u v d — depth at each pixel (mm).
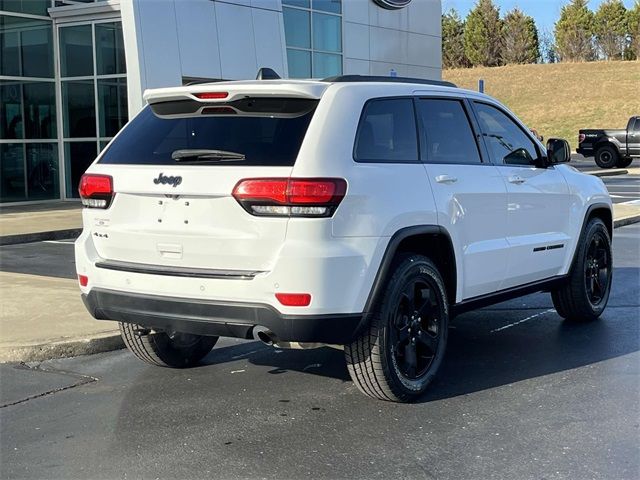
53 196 21234
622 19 81062
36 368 6051
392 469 4086
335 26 25719
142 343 5734
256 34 21281
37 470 4141
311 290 4418
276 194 4430
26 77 20344
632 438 4469
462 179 5520
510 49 82938
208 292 4617
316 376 5789
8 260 11711
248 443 4473
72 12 20156
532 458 4199
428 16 29891
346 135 4727
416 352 5152
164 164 4867
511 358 6223
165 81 18859
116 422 4855
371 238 4648
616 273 10109
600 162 32781
